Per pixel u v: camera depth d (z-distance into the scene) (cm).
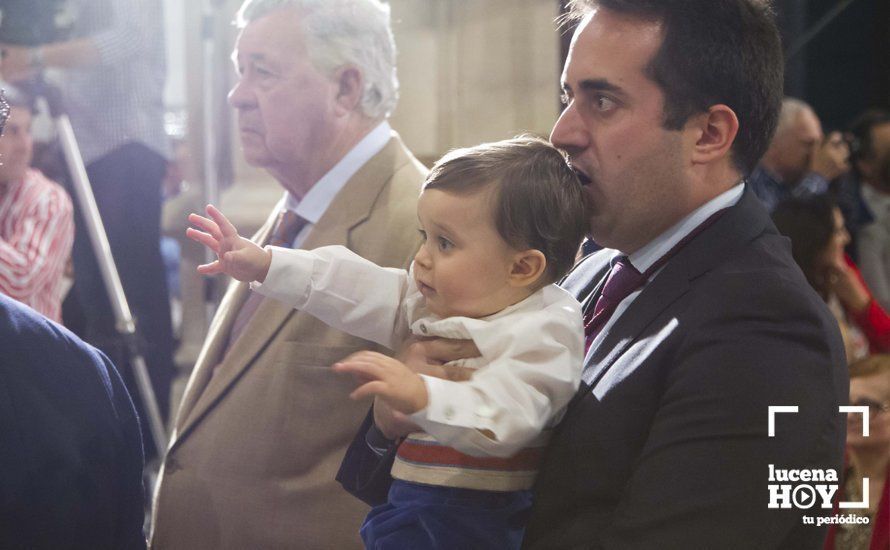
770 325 168
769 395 163
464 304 184
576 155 188
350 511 247
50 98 418
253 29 270
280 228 275
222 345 274
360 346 250
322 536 246
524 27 523
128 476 182
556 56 522
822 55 844
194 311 569
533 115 524
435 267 185
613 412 175
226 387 260
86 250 471
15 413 165
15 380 167
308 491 248
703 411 165
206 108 467
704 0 181
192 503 257
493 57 526
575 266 224
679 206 187
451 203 183
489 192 181
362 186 268
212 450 257
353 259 204
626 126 181
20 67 417
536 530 177
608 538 165
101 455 175
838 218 417
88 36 456
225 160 555
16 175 358
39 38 428
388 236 260
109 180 479
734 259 180
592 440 175
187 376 557
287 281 198
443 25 527
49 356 173
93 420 174
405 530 183
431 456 184
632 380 175
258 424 253
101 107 476
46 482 165
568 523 175
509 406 169
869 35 841
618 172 183
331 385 250
